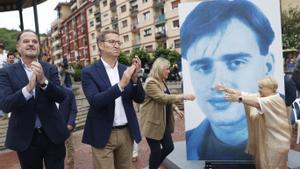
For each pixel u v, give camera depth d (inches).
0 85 129.2
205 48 197.2
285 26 1272.1
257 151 178.5
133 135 145.2
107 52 144.0
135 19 2443.4
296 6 1284.4
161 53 1584.6
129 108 146.3
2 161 303.3
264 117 170.7
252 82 193.6
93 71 142.2
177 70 1104.2
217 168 205.6
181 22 198.4
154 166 197.6
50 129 134.0
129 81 141.3
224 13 194.2
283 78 191.3
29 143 130.6
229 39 194.9
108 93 131.8
